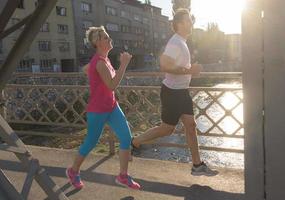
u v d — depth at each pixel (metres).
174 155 11.33
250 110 2.68
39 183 3.07
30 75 7.27
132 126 6.29
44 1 2.67
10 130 3.04
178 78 4.45
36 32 2.76
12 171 5.27
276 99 2.59
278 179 2.67
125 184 4.46
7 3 2.54
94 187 4.70
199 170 4.70
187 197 4.34
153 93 6.11
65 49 58.19
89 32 4.32
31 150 6.25
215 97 5.63
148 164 5.44
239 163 10.92
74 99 6.57
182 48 4.37
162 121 4.67
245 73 2.65
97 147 8.56
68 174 4.64
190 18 4.42
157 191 4.53
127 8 81.56
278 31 2.52
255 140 2.70
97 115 4.35
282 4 2.48
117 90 6.31
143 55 89.50
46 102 6.84
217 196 4.33
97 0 68.38
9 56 2.86
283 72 2.54
